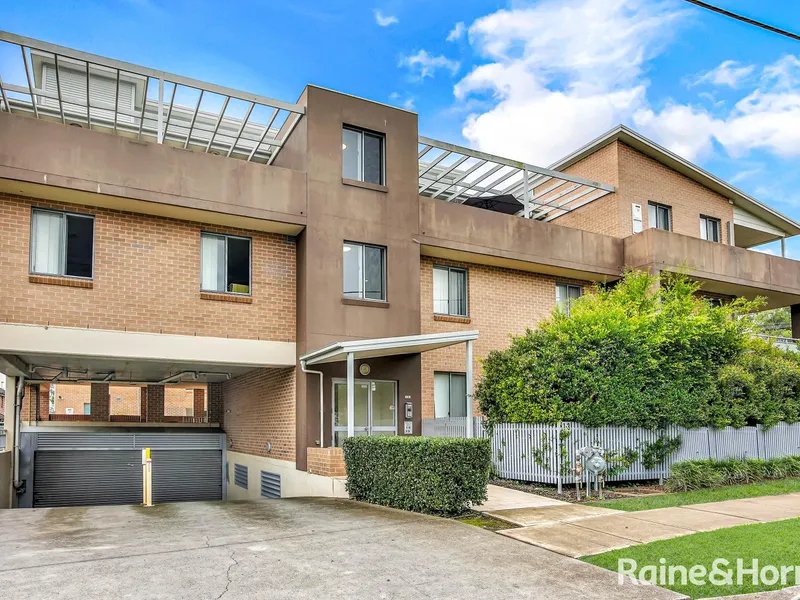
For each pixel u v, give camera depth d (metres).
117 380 21.72
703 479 13.80
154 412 26.34
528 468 13.79
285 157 17.22
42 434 19.20
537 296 20.39
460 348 18.73
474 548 8.33
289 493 15.59
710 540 8.70
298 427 15.38
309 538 8.77
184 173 14.20
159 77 14.22
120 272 14.10
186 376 19.95
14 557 7.57
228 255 15.47
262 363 15.42
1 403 37.25
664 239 20.59
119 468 19.83
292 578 6.89
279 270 15.95
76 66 17.53
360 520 10.12
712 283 22.17
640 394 14.09
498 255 18.50
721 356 16.03
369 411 16.22
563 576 7.18
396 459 11.43
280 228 15.66
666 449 14.51
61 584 6.54
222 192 14.55
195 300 14.84
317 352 14.38
